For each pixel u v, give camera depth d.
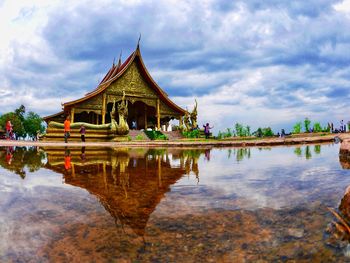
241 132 32.66
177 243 0.96
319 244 0.87
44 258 0.88
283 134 24.75
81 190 1.83
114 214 1.28
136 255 0.90
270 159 3.74
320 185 1.65
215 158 4.42
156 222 1.17
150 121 46.44
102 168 3.21
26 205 1.44
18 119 61.47
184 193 1.69
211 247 0.93
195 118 30.55
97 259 0.87
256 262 0.82
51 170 2.99
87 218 1.23
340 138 10.70
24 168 3.18
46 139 21.59
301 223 1.04
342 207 1.11
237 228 1.06
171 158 4.66
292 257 0.82
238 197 1.51
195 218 1.20
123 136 21.92
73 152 6.72
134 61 33.59
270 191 1.59
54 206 1.41
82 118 39.75
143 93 33.78
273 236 0.97
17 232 1.07
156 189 1.85
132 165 3.55
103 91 32.22
